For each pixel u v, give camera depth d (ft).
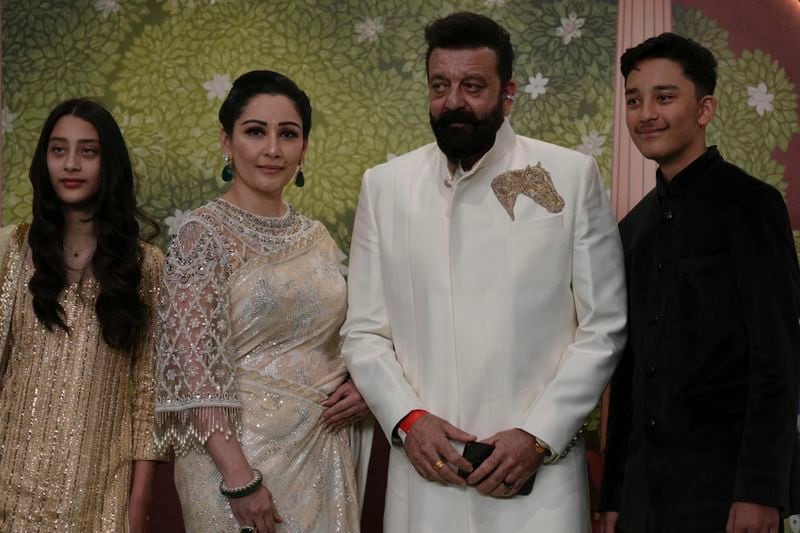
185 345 7.64
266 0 11.17
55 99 11.18
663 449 7.50
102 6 11.21
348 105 11.08
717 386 7.34
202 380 7.58
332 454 8.30
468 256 7.80
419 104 11.05
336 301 8.41
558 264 7.77
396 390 7.75
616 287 7.86
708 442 7.32
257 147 8.17
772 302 7.14
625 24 10.98
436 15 11.08
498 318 7.68
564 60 11.00
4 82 11.21
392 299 8.14
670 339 7.55
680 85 7.81
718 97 11.09
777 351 7.06
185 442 7.73
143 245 8.57
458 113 7.63
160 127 11.11
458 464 7.30
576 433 7.61
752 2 11.14
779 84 11.13
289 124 8.27
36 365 8.04
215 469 7.72
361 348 8.08
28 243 8.27
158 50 11.18
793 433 7.10
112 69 11.18
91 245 8.39
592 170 7.98
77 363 8.04
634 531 7.65
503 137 8.02
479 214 7.87
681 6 11.10
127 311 8.13
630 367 8.14
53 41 11.22
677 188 7.85
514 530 7.52
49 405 7.97
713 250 7.48
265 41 11.15
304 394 8.09
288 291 8.05
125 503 8.09
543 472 7.59
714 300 7.39
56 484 7.84
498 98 7.76
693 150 7.93
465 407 7.66
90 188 8.25
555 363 7.78
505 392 7.63
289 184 10.99
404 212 8.14
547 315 7.75
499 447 7.34
